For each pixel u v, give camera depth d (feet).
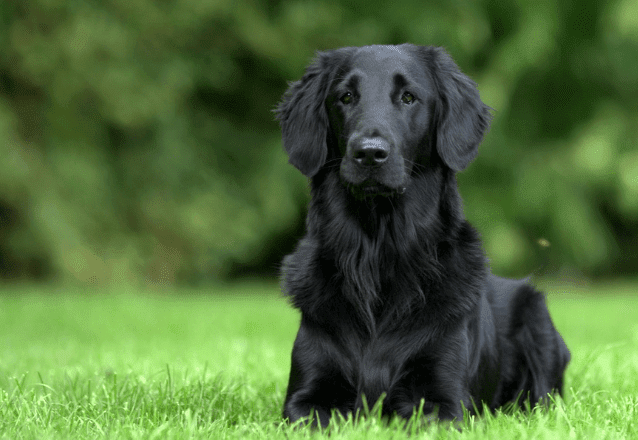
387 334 12.00
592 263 63.93
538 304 15.30
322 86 13.34
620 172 62.59
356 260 12.29
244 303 41.24
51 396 13.25
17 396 12.89
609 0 65.26
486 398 13.34
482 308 13.41
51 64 50.57
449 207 12.94
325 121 13.16
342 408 11.93
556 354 15.10
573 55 68.03
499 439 9.87
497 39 67.41
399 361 11.84
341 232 12.51
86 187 53.62
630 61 66.64
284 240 66.18
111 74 51.72
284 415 11.84
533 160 64.90
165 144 57.41
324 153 13.08
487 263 13.03
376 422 10.61
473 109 13.42
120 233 57.36
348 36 59.26
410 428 10.89
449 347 11.82
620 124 65.00
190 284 61.31
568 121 70.23
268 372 16.89
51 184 52.70
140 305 38.73
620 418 11.64
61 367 17.51
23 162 50.42
